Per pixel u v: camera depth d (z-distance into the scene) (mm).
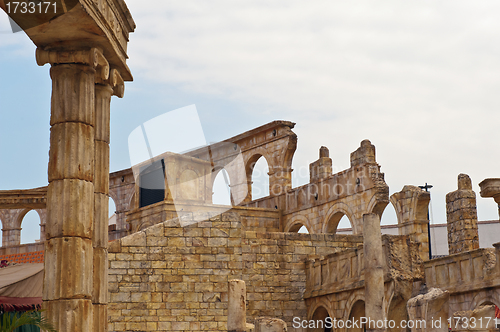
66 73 10219
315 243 26609
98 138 11508
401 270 20266
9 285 15141
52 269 9641
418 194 27203
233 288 18250
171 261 22953
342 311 22750
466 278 21188
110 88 11742
